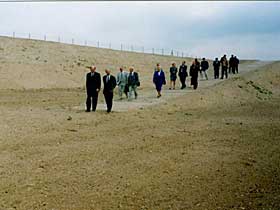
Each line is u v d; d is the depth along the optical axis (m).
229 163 14.55
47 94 36.84
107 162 14.18
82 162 14.06
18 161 13.91
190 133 19.92
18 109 25.45
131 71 31.53
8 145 16.08
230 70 50.38
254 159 15.22
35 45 62.28
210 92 33.97
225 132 20.50
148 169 13.50
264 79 45.47
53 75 48.19
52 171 12.90
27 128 19.33
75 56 60.69
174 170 13.48
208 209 10.02
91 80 24.66
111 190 11.30
